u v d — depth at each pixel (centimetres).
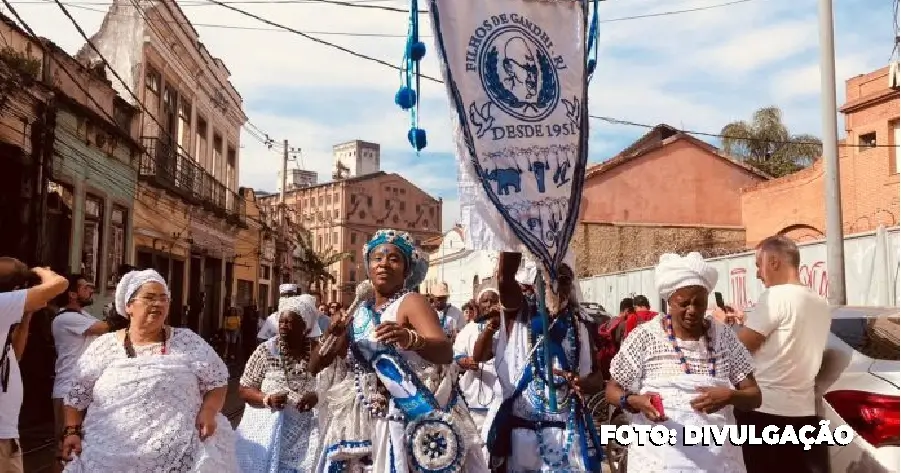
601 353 959
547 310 432
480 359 493
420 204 8931
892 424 437
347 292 8200
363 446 382
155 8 2212
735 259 1702
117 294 436
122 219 1995
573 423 417
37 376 1102
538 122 417
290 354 601
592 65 447
